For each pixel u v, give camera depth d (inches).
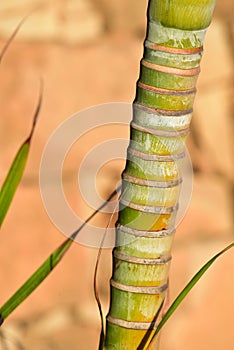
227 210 97.1
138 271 44.3
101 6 94.0
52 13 91.3
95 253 91.1
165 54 42.6
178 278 94.2
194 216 94.8
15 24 89.7
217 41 97.3
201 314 95.8
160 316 44.9
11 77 89.0
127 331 44.9
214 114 97.5
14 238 88.0
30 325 90.0
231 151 98.0
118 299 44.8
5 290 88.3
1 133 87.7
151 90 42.9
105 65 93.2
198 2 42.2
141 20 95.5
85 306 91.4
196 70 42.9
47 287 90.0
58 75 90.9
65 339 91.2
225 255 96.6
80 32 92.9
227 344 97.3
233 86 98.0
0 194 47.1
